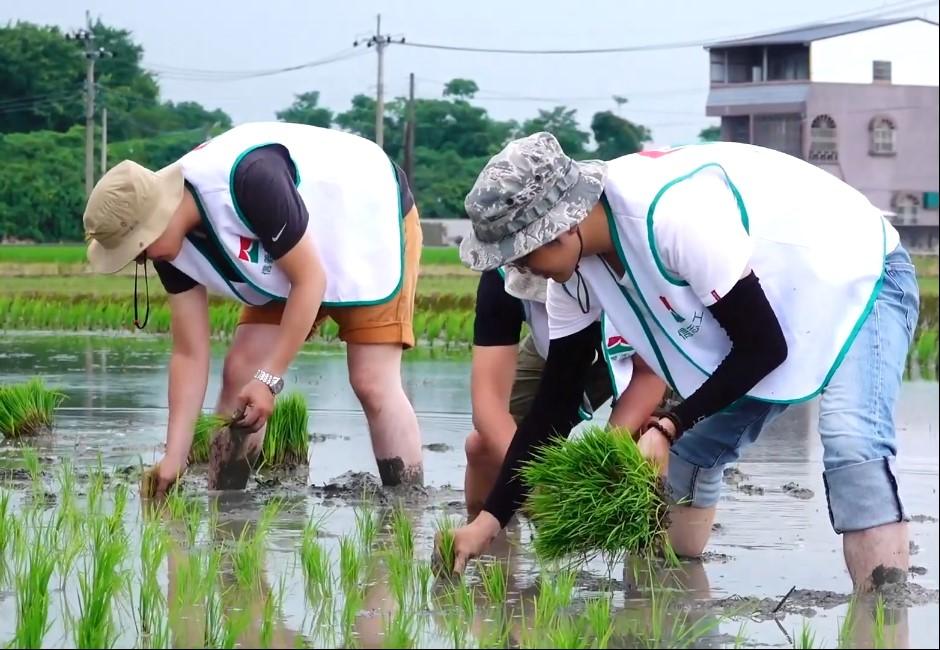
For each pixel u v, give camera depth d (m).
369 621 4.15
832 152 56.53
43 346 14.66
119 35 62.03
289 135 6.25
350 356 6.55
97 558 4.73
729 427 4.89
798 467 7.43
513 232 4.16
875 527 4.47
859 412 4.48
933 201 57.47
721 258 4.16
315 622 4.12
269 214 5.79
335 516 5.82
